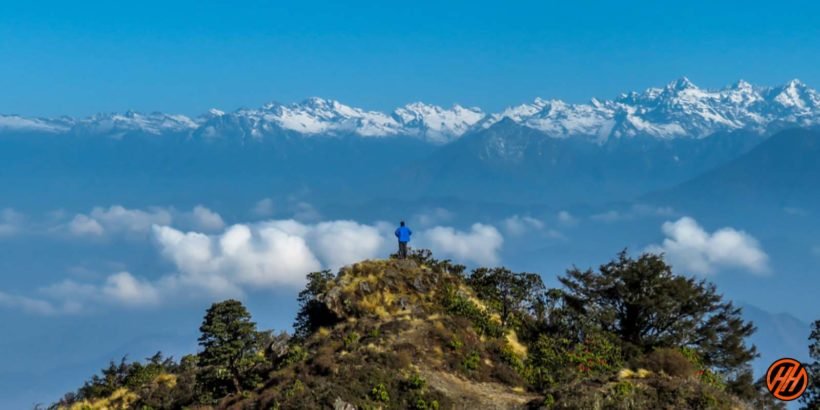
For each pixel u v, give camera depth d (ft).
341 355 147.33
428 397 130.82
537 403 128.77
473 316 170.40
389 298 178.40
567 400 123.44
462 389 139.33
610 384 126.52
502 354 155.74
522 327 173.78
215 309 157.89
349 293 179.22
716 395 121.60
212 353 154.20
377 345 150.82
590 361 159.74
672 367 159.53
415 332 156.56
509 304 180.65
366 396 129.49
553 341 165.27
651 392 121.08
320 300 181.16
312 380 136.67
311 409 125.29
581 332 172.65
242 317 158.61
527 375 150.82
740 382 172.14
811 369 152.05
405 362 142.51
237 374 155.84
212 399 157.48
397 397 130.72
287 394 132.77
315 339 168.96
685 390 121.39
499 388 143.74
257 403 135.23
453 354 151.53
